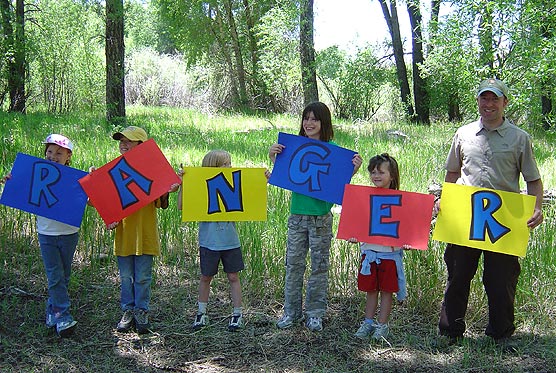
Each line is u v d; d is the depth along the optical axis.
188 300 5.73
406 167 10.76
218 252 5.13
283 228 6.82
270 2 27.62
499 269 4.71
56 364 4.47
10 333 4.91
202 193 5.12
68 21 22.69
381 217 4.95
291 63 25.88
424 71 16.28
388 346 4.89
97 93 23.06
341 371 4.49
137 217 5.02
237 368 4.52
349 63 26.67
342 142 14.73
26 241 6.54
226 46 28.36
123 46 16.45
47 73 22.25
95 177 4.97
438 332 5.06
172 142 13.16
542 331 5.10
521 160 4.66
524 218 4.59
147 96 29.61
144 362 4.59
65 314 4.90
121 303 5.13
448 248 4.92
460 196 4.74
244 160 11.38
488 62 13.02
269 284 6.03
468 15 12.87
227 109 27.48
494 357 4.66
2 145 9.83
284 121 21.67
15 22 19.81
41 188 4.92
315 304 5.17
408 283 5.61
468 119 14.59
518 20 12.17
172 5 28.80
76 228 5.01
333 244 6.64
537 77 12.17
